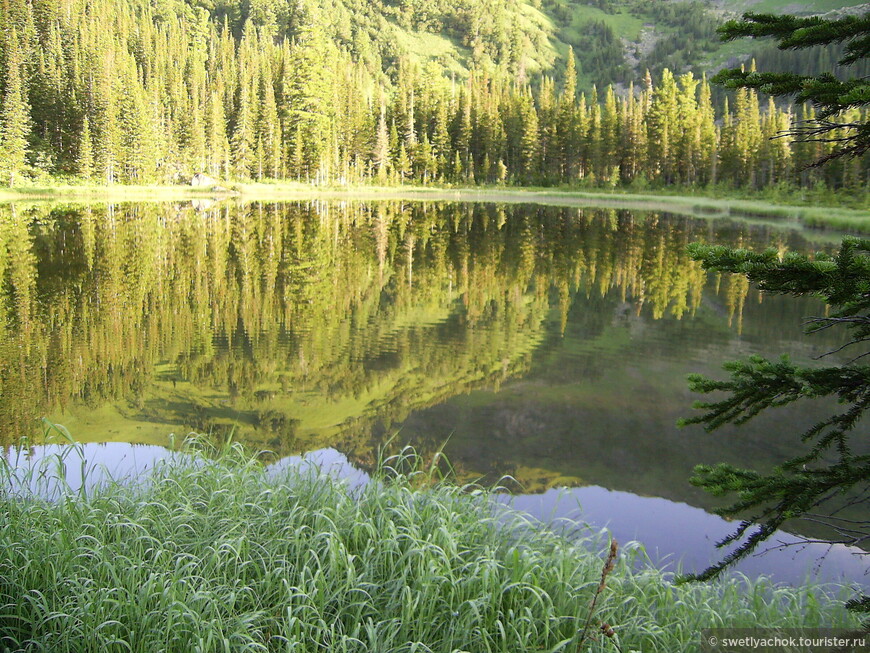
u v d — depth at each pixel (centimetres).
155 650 314
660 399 811
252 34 15000
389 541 372
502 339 1095
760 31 253
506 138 8650
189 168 7019
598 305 1401
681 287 1633
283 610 341
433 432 699
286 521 412
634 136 8162
